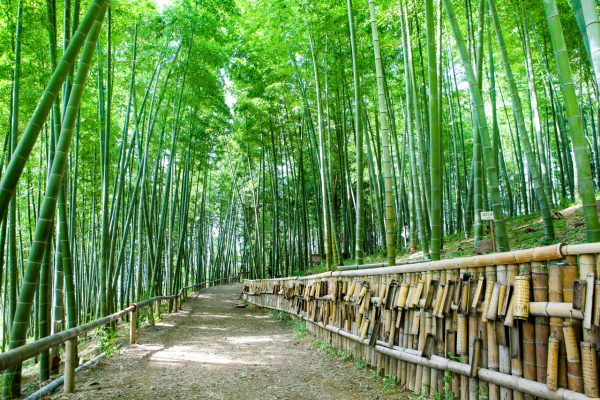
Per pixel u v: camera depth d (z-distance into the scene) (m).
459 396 2.54
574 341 1.80
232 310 9.91
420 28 7.88
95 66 6.81
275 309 8.83
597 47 2.20
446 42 8.97
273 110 12.09
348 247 12.84
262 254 13.66
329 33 8.05
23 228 9.24
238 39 10.77
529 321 2.05
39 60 5.05
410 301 3.06
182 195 11.33
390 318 3.43
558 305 1.87
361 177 5.31
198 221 19.56
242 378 3.63
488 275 2.35
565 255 1.87
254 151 15.15
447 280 2.69
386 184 4.34
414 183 6.45
